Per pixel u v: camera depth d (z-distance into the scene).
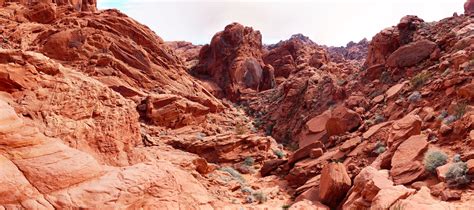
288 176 18.75
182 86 34.59
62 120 10.38
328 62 48.78
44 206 6.82
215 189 16.23
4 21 29.45
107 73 29.03
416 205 9.60
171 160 17.45
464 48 22.34
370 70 28.55
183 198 9.50
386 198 10.33
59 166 7.61
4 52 10.34
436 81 19.77
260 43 50.94
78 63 28.55
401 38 28.81
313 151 19.78
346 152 18.56
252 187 18.17
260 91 45.06
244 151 23.61
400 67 26.36
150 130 24.78
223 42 45.88
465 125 13.86
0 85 9.84
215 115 33.66
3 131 7.15
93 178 8.07
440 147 13.80
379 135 18.34
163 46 38.75
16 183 6.72
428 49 25.50
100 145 11.26
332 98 29.94
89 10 42.78
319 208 13.09
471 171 11.09
